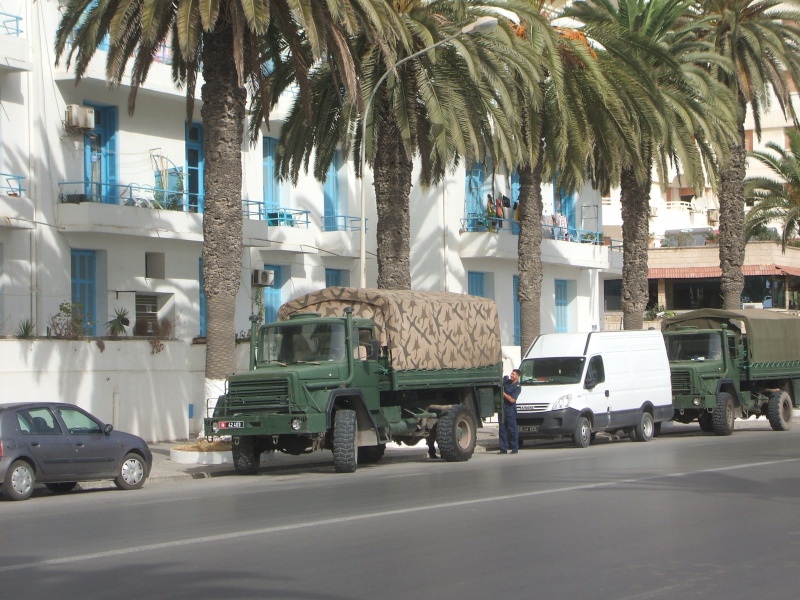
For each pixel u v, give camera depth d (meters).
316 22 20.03
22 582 8.80
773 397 31.09
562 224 41.53
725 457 20.59
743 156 37.06
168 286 29.42
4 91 25.69
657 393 27.77
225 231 21.25
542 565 9.34
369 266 35.50
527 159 28.11
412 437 21.56
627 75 26.36
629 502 13.59
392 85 23.08
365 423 19.81
